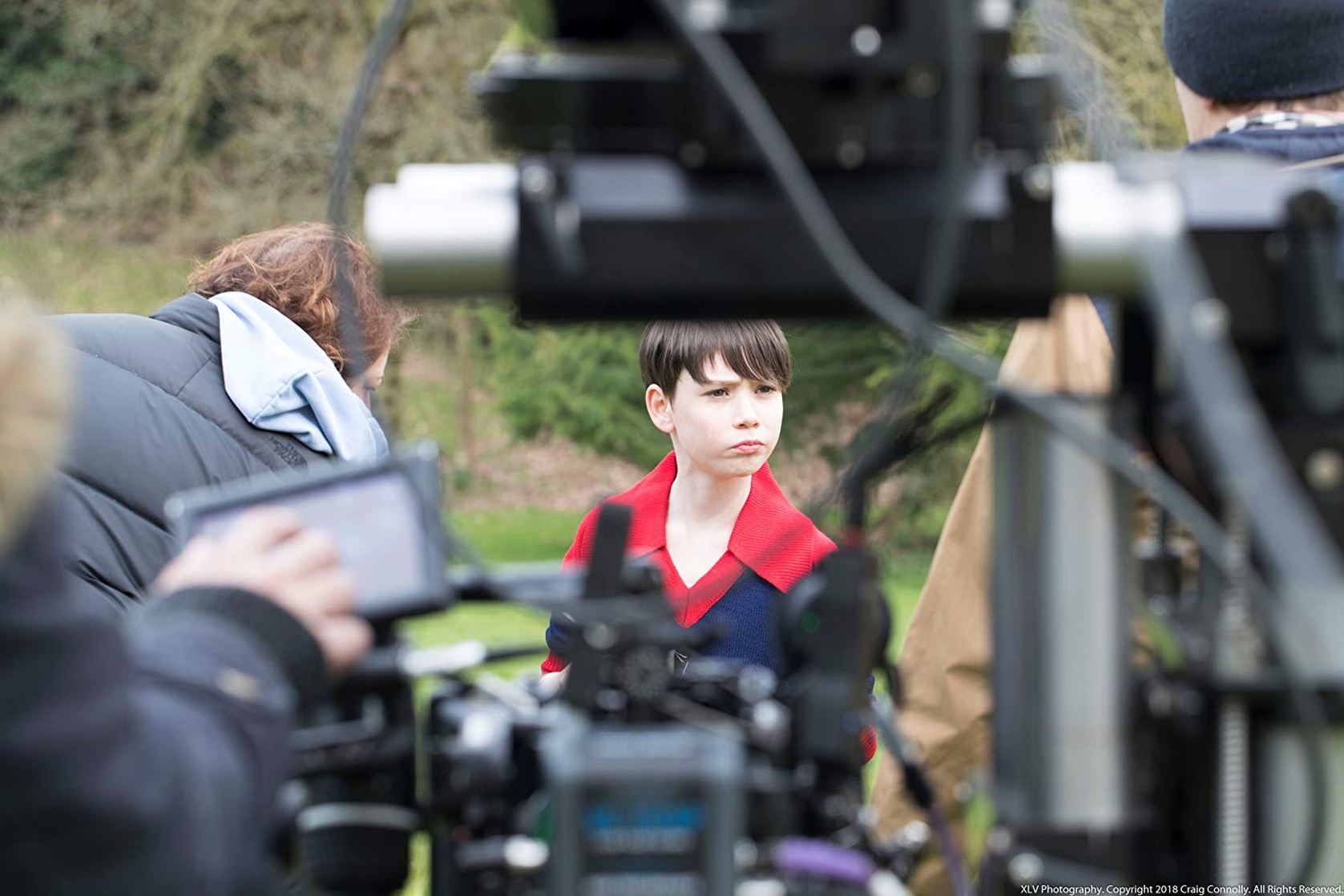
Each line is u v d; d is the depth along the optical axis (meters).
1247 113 2.55
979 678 2.55
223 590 1.45
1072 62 1.44
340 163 1.45
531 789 1.50
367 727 1.51
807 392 11.83
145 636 1.41
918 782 1.62
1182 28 2.60
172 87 17.23
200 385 3.10
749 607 3.24
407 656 1.54
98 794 1.25
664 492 3.59
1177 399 1.44
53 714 1.25
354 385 3.33
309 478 1.61
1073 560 1.43
